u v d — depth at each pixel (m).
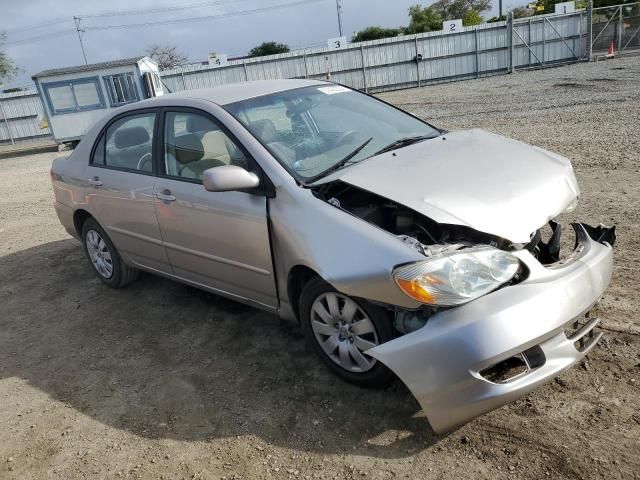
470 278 2.56
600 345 3.27
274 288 3.45
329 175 3.27
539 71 23.98
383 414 2.99
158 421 3.23
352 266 2.81
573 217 5.34
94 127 4.93
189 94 4.21
